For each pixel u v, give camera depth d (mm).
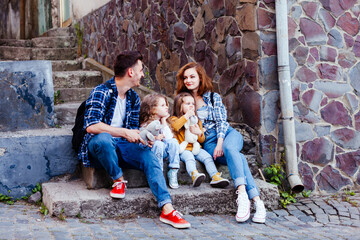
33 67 4414
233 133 3869
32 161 3941
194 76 4012
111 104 3469
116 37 6879
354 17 4371
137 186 3756
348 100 4344
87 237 2738
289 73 4051
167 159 3811
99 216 3305
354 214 3592
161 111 3666
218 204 3609
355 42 4367
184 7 5172
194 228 3125
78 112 3818
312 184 4242
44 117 4496
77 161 4090
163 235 2887
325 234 3037
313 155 4246
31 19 10156
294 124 4141
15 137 3883
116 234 2861
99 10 7473
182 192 3541
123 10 6691
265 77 4090
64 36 8422
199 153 3863
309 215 3598
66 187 3691
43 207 3484
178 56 5340
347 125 4344
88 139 3436
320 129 4262
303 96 4211
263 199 3717
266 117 4109
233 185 3801
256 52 4078
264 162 4121
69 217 3232
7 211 3416
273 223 3363
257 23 4066
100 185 3631
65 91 5969
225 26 4441
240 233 3016
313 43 4234
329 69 4285
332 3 4285
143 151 3416
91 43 7773
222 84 4543
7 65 4277
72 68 7438
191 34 5055
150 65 6105
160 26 5742
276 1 4027
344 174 4332
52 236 2713
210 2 4668
